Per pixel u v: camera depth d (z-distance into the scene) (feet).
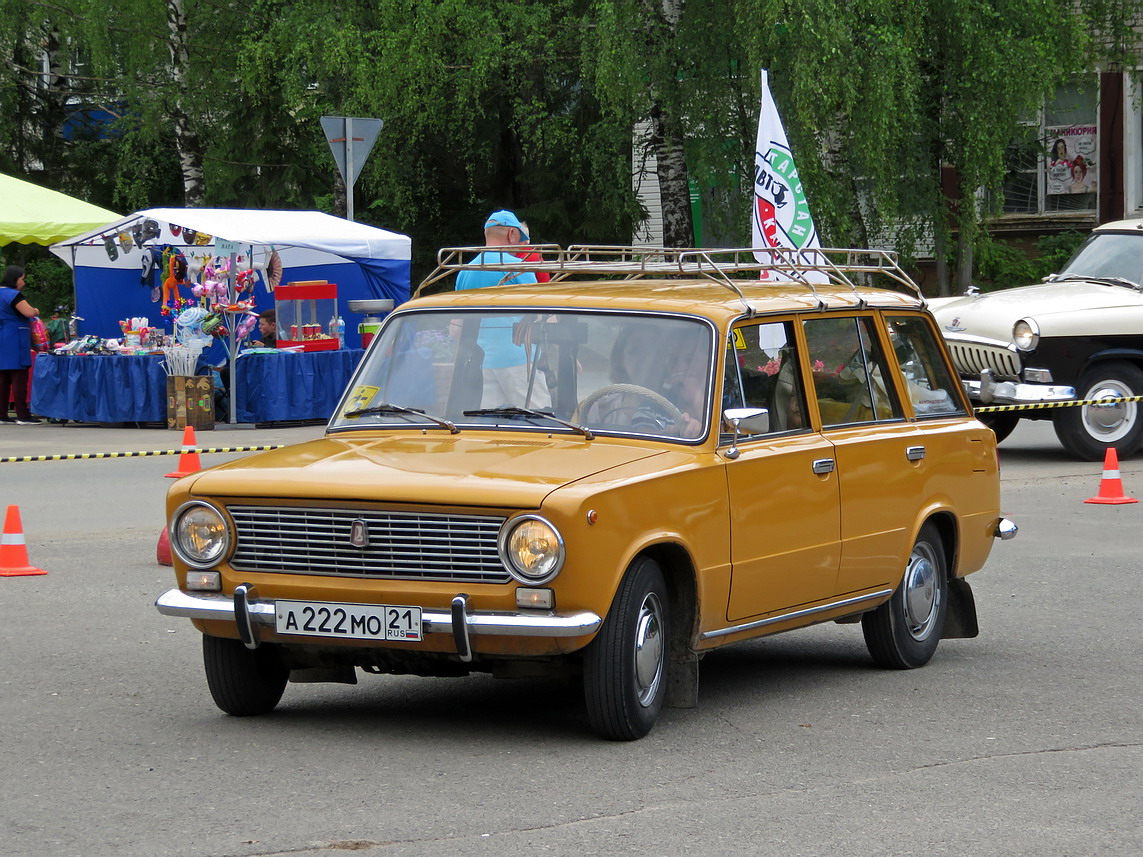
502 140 138.21
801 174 97.91
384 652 25.94
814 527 29.91
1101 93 132.46
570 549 24.39
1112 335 67.82
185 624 37.37
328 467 26.43
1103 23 123.54
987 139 105.91
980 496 35.45
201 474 27.12
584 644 24.95
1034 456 71.87
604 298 29.48
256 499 26.04
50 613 38.45
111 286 97.04
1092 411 69.05
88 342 89.25
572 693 30.83
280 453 28.09
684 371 28.30
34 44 159.22
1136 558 47.19
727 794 23.54
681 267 30.45
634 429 27.89
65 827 21.68
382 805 22.79
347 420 29.60
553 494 24.58
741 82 104.99
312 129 139.95
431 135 133.49
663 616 26.84
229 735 27.12
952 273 129.18
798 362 30.58
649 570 26.18
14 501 57.52
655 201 138.62
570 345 28.89
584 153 127.44
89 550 47.70
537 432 28.12
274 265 90.22
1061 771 25.09
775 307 30.27
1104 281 72.02
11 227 93.20
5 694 30.25
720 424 27.91
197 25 142.92
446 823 21.91
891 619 32.89
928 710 29.50
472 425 28.58
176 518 26.68
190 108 140.56
